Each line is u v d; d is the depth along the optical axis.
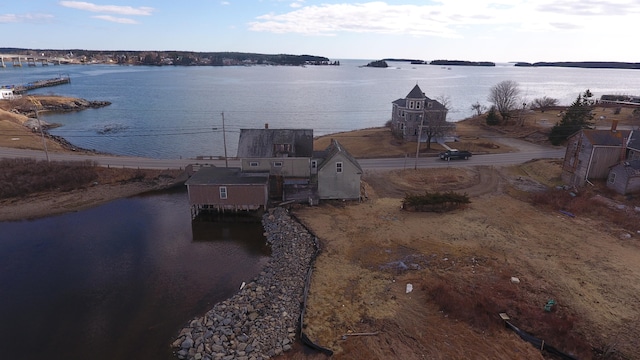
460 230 37.12
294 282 29.34
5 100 116.44
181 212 44.59
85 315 26.73
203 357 22.44
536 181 51.16
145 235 38.94
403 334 23.38
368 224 38.94
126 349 23.59
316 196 44.50
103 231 39.66
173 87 197.25
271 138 47.75
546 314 24.55
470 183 50.28
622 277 28.72
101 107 128.62
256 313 26.03
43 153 61.88
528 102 143.38
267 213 42.62
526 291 27.23
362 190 47.34
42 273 31.91
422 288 27.86
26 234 38.72
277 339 23.48
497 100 101.25
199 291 29.52
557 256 31.97
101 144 80.50
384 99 164.00
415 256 32.56
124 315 26.75
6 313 26.95
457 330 23.58
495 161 59.25
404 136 73.19
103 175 52.72
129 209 45.19
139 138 86.50
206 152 76.69
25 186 48.16
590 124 71.62
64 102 124.38
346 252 33.50
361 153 65.19
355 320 24.80
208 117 113.00
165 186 51.72
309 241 35.72
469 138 74.88
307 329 24.08
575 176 47.56
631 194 42.03
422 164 57.81
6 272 31.95
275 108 133.25
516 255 32.28
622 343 22.12
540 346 22.03
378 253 33.25
